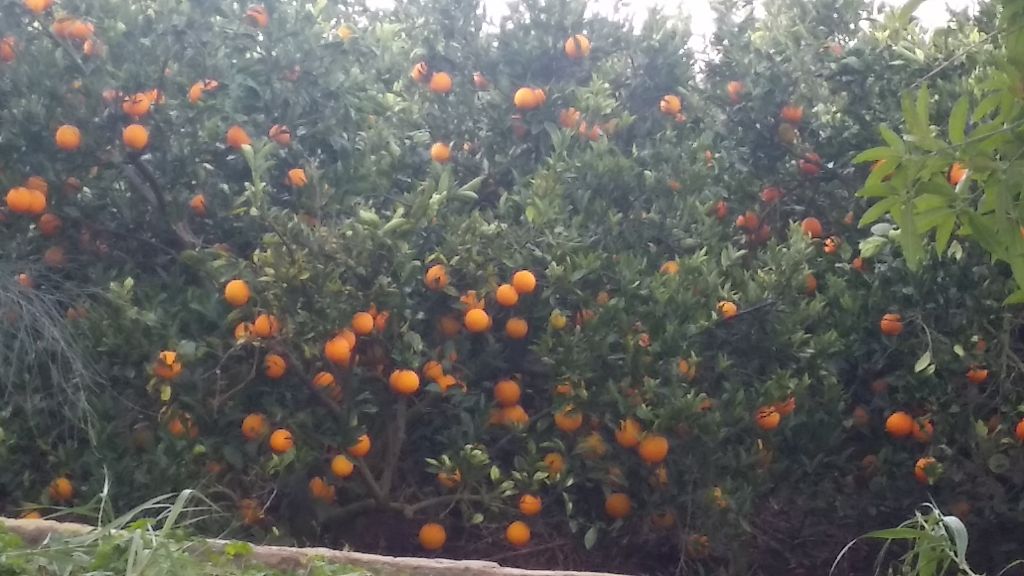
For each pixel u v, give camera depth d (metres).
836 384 5.43
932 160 3.15
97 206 5.42
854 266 6.00
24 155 5.02
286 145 5.56
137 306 5.11
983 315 5.26
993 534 5.27
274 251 4.71
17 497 4.67
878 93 6.32
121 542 2.83
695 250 5.88
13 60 5.11
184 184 5.45
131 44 5.19
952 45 6.11
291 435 4.81
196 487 4.54
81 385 4.67
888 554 5.55
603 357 4.99
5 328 4.79
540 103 6.12
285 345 4.75
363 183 5.49
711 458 4.99
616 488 5.21
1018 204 3.13
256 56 5.59
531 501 5.00
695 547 5.08
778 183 6.72
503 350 5.38
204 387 4.79
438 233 5.28
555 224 5.32
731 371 5.34
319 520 5.06
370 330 4.82
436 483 5.45
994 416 5.30
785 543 5.81
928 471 5.07
